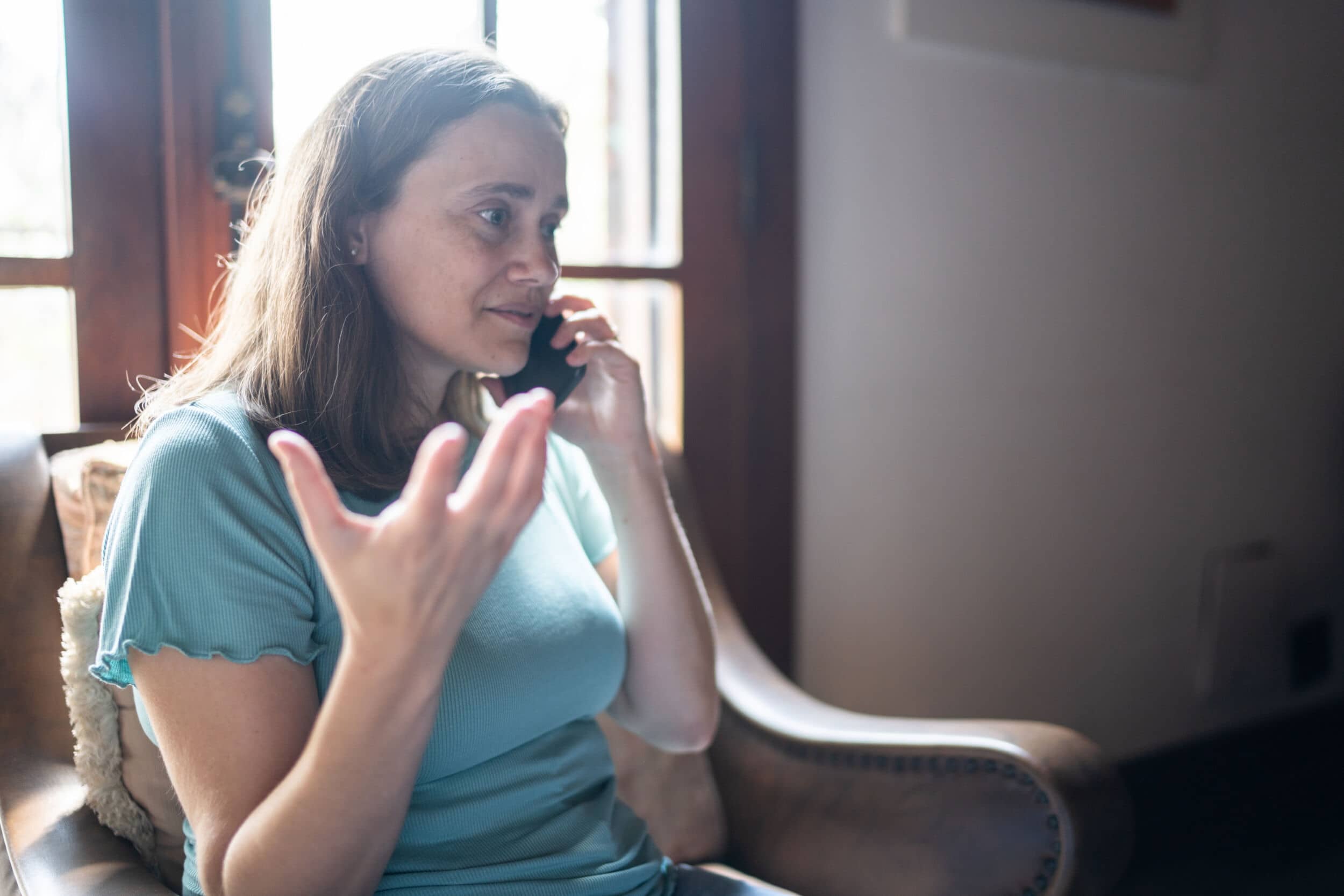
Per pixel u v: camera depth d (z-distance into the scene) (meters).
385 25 1.34
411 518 0.54
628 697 1.06
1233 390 2.42
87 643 0.85
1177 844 2.06
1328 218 2.57
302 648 0.73
